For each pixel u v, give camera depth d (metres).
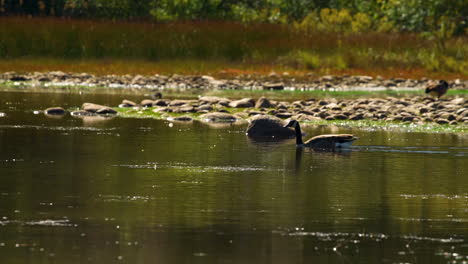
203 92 97.38
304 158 49.16
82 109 74.62
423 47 129.12
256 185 39.72
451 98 92.38
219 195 37.09
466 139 58.72
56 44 125.75
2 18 133.12
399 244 29.50
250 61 125.06
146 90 99.38
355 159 48.94
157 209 34.03
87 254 27.48
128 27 130.12
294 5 173.38
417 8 152.25
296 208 34.72
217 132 61.56
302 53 124.94
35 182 39.56
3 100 82.31
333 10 155.38
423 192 38.72
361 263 27.14
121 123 66.00
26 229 30.53
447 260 27.66
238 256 27.59
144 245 28.59
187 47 126.81
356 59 125.06
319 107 77.50
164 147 52.72
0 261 26.62
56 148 51.19
